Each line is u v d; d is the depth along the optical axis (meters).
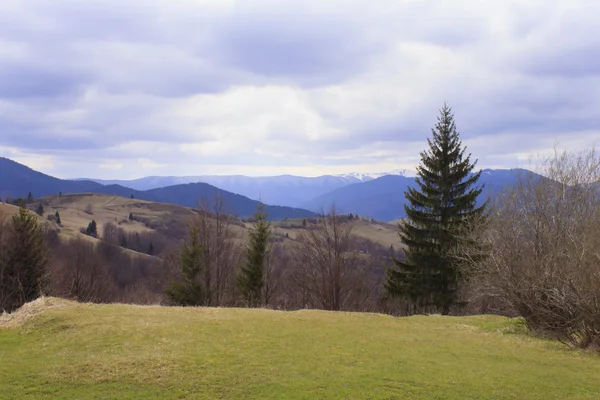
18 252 36.44
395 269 32.06
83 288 46.75
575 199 15.95
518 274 15.39
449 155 31.53
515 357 11.89
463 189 31.08
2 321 14.41
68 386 8.58
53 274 43.81
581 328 13.44
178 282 38.47
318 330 14.45
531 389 8.93
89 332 12.85
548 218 15.67
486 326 16.69
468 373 9.93
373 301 40.97
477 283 20.69
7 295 35.34
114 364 9.78
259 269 37.66
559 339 13.95
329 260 34.25
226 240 39.59
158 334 12.85
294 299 42.28
